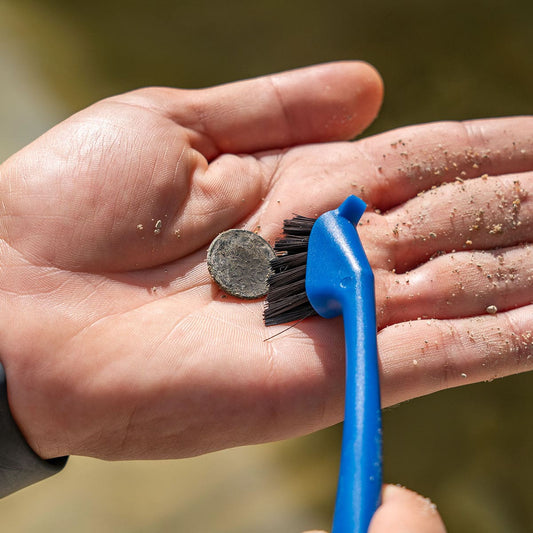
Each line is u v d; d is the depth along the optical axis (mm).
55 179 349
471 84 559
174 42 617
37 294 342
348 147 384
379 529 280
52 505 435
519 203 366
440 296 354
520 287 354
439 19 599
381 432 299
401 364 342
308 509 437
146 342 339
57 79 564
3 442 339
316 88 383
